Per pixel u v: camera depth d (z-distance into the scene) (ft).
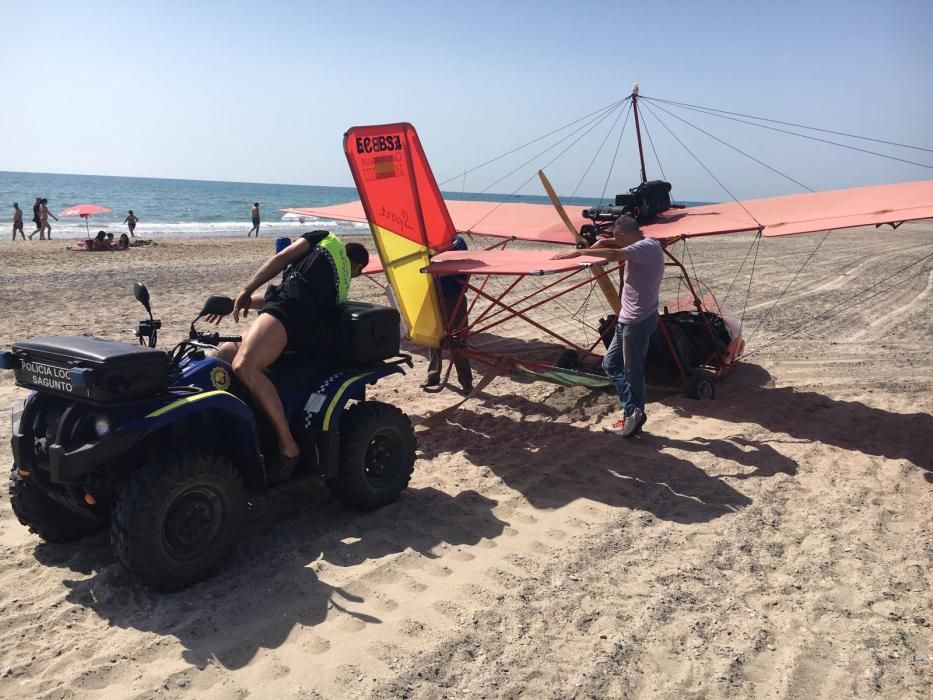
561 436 20.98
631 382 20.01
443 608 11.71
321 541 14.01
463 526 14.97
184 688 9.69
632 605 11.97
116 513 11.29
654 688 9.94
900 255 78.74
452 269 18.12
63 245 79.77
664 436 20.97
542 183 22.76
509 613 11.62
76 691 9.59
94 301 40.86
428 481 17.47
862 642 11.09
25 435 12.23
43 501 13.10
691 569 13.20
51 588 12.22
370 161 18.13
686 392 24.63
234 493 12.44
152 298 42.55
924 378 27.78
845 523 15.34
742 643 10.98
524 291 49.37
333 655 10.46
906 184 22.79
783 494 16.88
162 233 121.60
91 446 10.97
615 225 19.81
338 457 14.57
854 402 24.57
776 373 28.55
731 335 26.99
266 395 13.52
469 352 21.71
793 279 56.80
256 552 13.62
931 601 12.29
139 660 10.29
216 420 13.44
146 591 12.10
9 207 200.44
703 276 58.44
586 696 9.71
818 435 21.18
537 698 9.64
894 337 35.50
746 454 19.53
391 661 10.32
